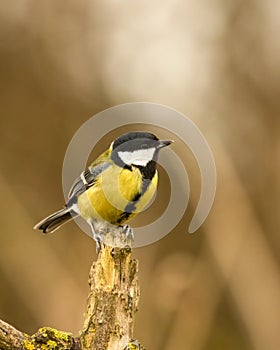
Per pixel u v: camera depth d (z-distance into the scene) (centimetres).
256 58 1255
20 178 1312
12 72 1318
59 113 1322
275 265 1165
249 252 1155
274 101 1246
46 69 1320
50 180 1311
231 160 1176
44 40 1312
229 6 1265
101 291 564
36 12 1305
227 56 1259
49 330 519
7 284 1206
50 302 1168
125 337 555
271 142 1236
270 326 1134
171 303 1089
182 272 1119
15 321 1181
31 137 1327
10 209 1271
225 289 1152
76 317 1147
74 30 1312
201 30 1270
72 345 523
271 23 1255
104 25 1306
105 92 1308
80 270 1202
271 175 1230
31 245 1233
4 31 1305
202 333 1088
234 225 1155
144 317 1105
